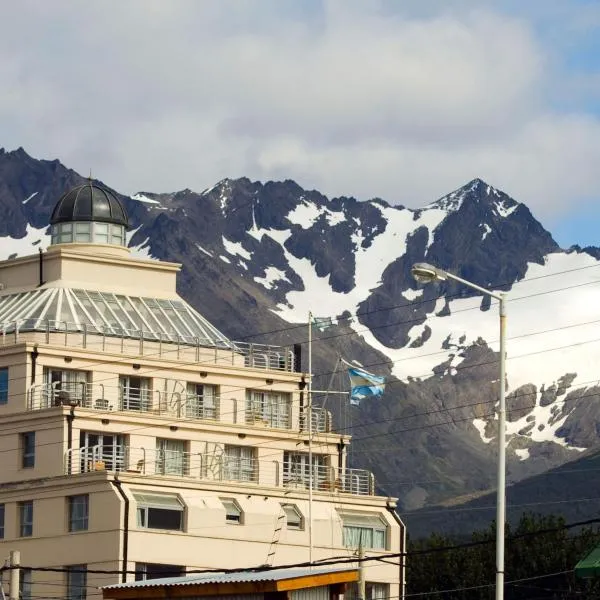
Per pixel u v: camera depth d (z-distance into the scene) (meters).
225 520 181.75
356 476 197.88
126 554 173.12
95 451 182.50
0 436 183.62
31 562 178.62
